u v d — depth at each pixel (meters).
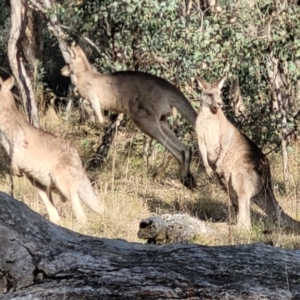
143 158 15.91
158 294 4.98
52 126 19.19
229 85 16.09
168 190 13.99
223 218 12.03
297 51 14.62
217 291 5.02
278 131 15.34
